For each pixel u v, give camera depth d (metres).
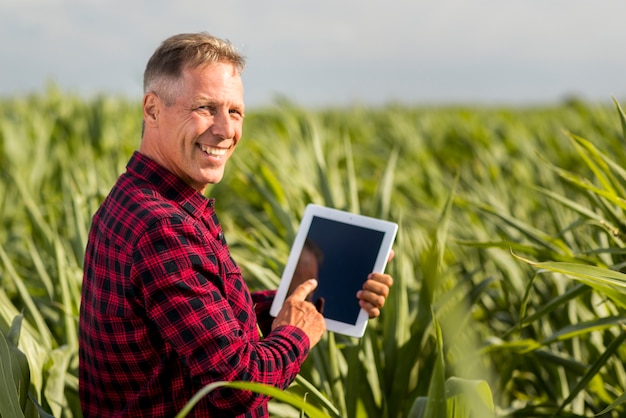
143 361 1.96
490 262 4.35
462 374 2.56
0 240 5.37
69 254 4.24
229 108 2.08
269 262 3.43
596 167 2.95
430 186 6.99
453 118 12.64
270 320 2.55
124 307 1.92
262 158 5.22
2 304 2.77
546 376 3.51
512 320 3.73
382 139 11.91
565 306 3.35
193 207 2.06
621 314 2.67
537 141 9.62
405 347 2.89
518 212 5.16
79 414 2.76
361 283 2.44
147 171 2.05
